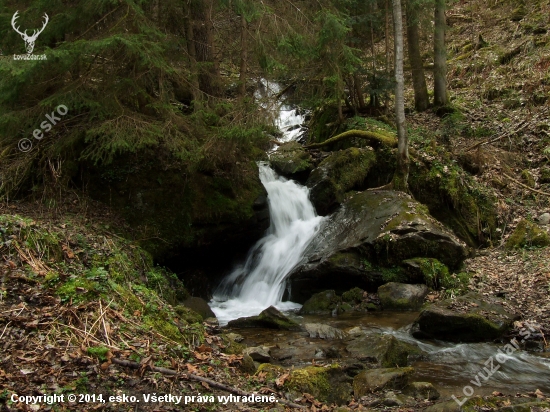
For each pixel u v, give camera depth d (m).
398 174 11.80
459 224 11.65
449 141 14.24
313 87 13.38
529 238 10.73
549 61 16.42
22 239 6.18
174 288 8.96
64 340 4.88
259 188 10.90
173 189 9.61
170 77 9.56
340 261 9.91
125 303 5.92
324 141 14.80
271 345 7.34
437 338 7.69
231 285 11.02
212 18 11.62
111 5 8.67
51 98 8.11
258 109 9.44
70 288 5.59
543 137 13.88
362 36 15.51
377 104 15.70
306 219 12.15
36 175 9.06
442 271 9.64
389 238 9.88
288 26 10.30
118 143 8.13
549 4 19.66
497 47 18.84
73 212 8.69
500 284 9.19
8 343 4.61
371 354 6.64
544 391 5.81
